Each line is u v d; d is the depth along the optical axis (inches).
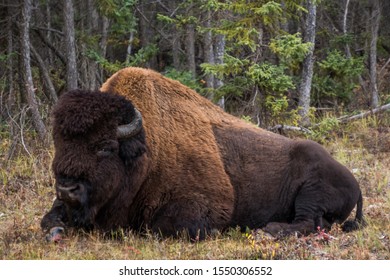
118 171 893.2
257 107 1622.8
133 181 922.1
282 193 1029.8
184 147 986.7
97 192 880.3
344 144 1651.1
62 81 2096.5
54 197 1211.2
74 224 919.7
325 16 2524.6
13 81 1866.4
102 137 875.4
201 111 1046.4
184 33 2208.4
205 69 1631.4
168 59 2662.4
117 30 1923.0
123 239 918.4
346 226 1007.6
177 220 944.9
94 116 872.3
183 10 2369.6
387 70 2504.9
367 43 2432.3
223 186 995.3
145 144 918.4
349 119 1840.6
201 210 961.5
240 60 1590.8
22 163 1417.3
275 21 1611.7
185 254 850.1
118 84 984.9
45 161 1389.0
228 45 1923.0
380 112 1868.8
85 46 1936.5
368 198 1194.6
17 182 1307.8
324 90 2023.9
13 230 980.6
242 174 1025.5
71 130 863.7
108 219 928.3
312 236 935.0
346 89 2030.0
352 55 2432.3
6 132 1679.4
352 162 1469.0
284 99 1576.0
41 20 2188.7
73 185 858.8
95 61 1882.4
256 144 1050.7
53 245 885.2
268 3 1534.2
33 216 1088.2
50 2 2365.9
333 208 1004.6
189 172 976.9
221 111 1087.6
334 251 863.1
